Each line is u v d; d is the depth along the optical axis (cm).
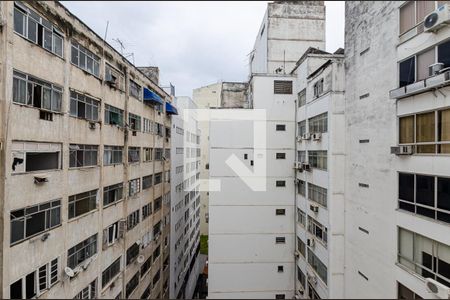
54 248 868
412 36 861
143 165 1672
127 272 1397
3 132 693
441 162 741
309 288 1444
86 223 1051
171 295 2297
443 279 735
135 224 1541
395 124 931
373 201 1047
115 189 1305
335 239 1243
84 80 1044
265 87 1714
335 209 1254
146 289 1675
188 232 3067
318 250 1353
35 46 795
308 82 1545
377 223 1020
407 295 863
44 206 833
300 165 1575
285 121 1708
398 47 927
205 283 3434
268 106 1703
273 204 1666
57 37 898
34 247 786
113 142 1284
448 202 720
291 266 1647
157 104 1920
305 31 2220
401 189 904
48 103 853
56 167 898
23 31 757
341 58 1297
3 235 687
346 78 1257
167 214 2203
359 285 1123
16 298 731
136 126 1579
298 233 1631
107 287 1189
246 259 1633
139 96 1625
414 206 843
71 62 967
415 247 844
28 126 770
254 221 1650
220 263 1622
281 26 2211
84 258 1044
